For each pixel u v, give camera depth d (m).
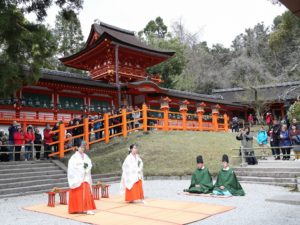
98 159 16.97
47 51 14.56
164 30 55.81
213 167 14.78
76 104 27.47
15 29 12.83
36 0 14.19
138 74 33.31
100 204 9.52
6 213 8.86
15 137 15.30
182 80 52.16
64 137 16.70
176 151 16.92
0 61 13.24
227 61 66.31
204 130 23.72
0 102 22.95
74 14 15.18
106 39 28.78
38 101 24.98
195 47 64.00
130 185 9.49
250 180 13.07
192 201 9.66
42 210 8.95
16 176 13.33
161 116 32.69
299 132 14.62
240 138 15.12
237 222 6.98
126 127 19.22
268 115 27.50
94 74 32.66
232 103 39.88
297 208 8.21
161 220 7.33
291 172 12.27
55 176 14.27
